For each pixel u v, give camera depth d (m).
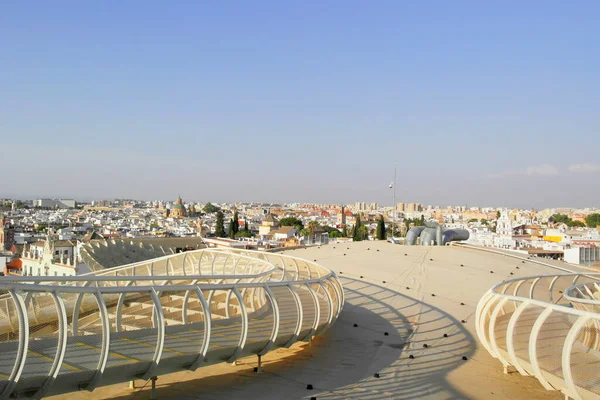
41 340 22.91
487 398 26.06
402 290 54.09
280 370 28.95
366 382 27.92
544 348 25.66
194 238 165.88
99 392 24.36
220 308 40.16
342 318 42.75
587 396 21.14
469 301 50.62
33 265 112.62
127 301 40.25
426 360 32.72
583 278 62.38
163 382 25.94
